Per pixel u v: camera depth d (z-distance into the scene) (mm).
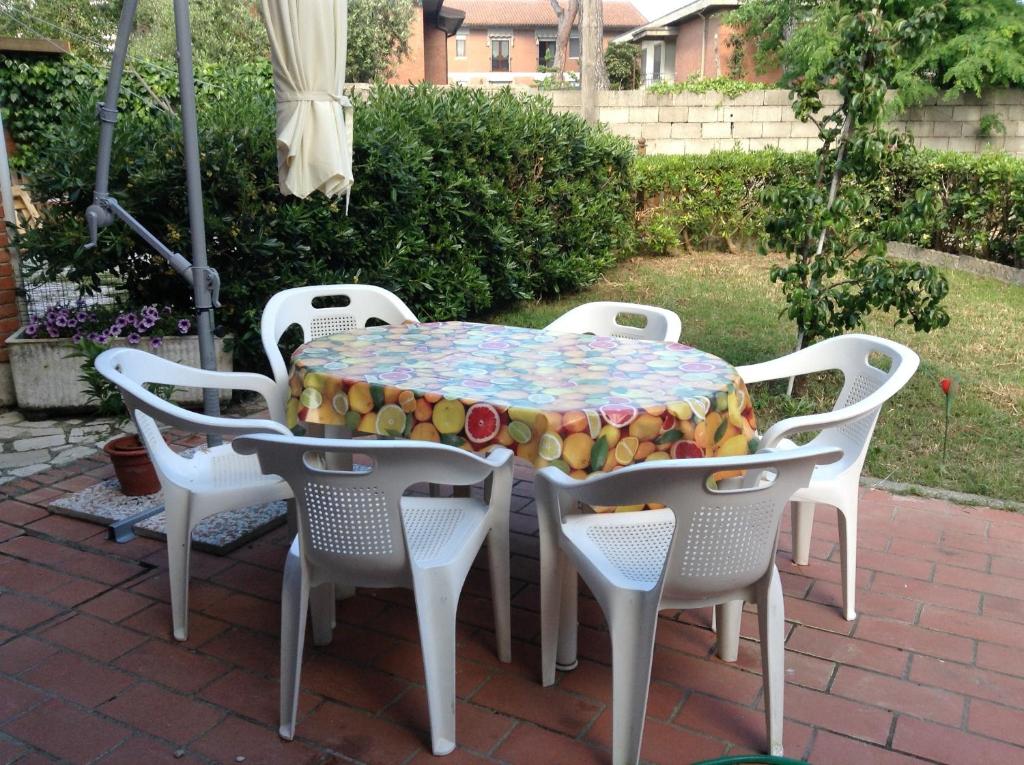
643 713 2117
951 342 6484
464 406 2482
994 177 9234
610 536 2449
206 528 3506
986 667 2676
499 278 7441
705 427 2506
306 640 2783
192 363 5277
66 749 2244
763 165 10148
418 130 6461
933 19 4578
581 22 10656
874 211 5117
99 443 4699
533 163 7754
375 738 2311
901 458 4426
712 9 20766
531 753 2258
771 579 2197
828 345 3326
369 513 2146
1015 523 3736
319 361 2953
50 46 10367
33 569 3234
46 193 5207
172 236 5223
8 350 5105
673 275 9156
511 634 2855
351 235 5891
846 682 2594
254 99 6141
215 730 2332
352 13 19094
